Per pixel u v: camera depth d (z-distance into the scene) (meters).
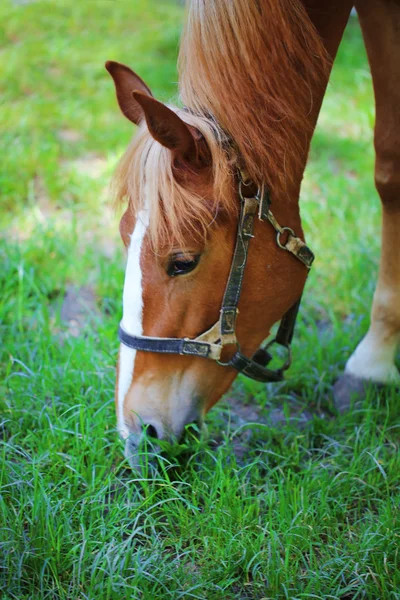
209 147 1.88
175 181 1.86
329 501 2.26
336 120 5.21
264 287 2.08
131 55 5.74
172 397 2.07
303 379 2.90
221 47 1.90
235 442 2.58
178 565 1.98
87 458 2.33
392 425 2.63
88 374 2.71
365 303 3.33
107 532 2.06
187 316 2.00
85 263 3.56
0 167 4.15
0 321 3.07
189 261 1.92
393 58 2.20
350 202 4.09
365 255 3.61
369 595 1.89
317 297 3.45
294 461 2.42
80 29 6.33
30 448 2.37
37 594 1.87
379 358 2.71
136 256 1.96
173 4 7.10
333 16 2.12
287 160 2.01
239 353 2.12
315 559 1.98
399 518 2.11
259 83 1.93
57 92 5.17
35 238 3.63
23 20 6.33
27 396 2.56
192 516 2.14
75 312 3.30
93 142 4.60
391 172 2.39
